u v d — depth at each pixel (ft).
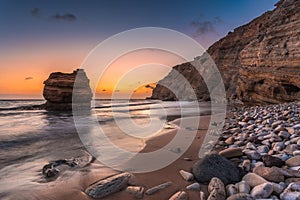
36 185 13.55
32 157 21.30
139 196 11.19
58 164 17.56
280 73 62.69
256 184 10.70
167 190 11.73
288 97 61.93
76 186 12.99
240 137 21.65
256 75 75.31
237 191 10.41
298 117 27.68
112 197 11.25
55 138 31.48
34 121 58.85
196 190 11.51
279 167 12.73
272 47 68.49
